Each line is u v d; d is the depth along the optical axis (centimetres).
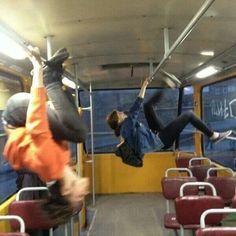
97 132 831
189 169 548
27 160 158
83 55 455
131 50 444
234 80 529
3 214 354
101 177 821
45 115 160
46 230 395
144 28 344
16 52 320
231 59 475
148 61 523
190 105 757
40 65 169
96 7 275
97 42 391
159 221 611
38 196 394
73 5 265
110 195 812
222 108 580
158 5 277
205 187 459
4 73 398
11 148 162
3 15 272
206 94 673
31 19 288
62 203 179
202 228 248
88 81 702
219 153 609
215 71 551
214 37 377
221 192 462
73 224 493
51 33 334
